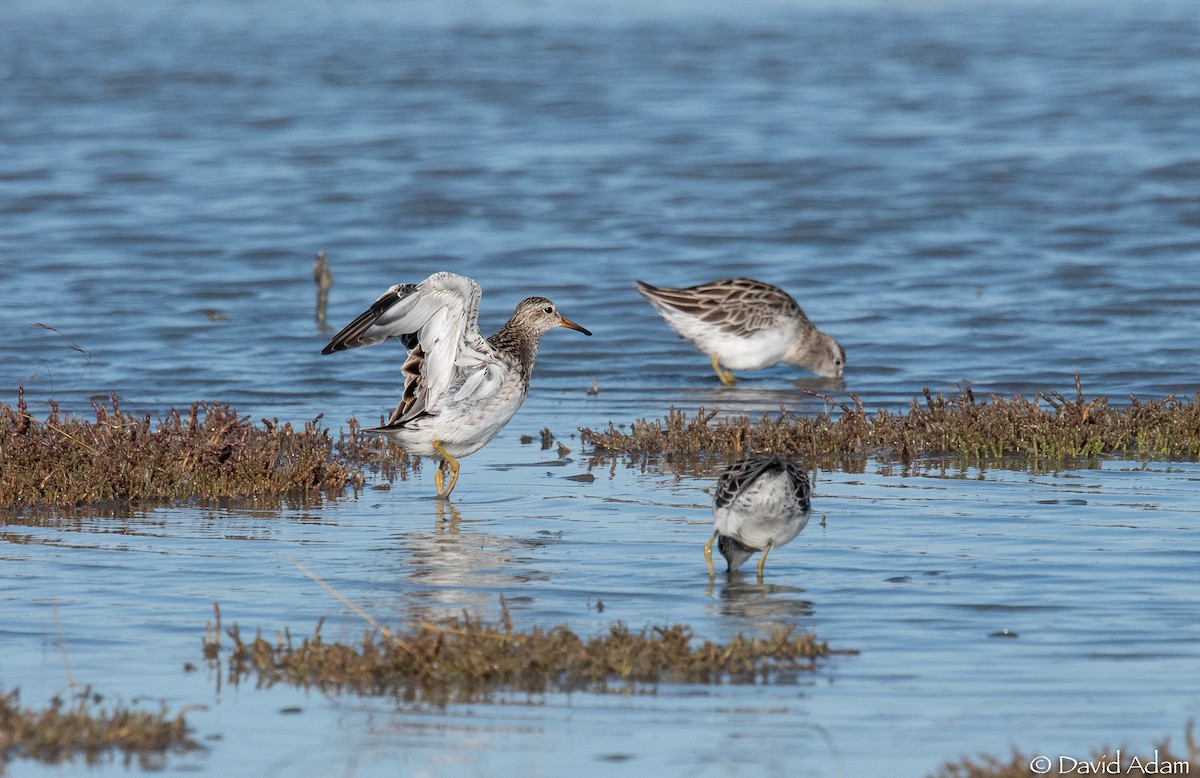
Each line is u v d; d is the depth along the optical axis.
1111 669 8.95
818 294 25.39
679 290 20.31
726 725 8.12
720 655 9.00
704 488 14.23
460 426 13.73
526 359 14.46
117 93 49.56
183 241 29.48
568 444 16.45
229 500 13.68
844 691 8.62
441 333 13.40
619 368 21.11
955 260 27.77
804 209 32.47
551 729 8.06
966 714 8.24
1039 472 14.64
